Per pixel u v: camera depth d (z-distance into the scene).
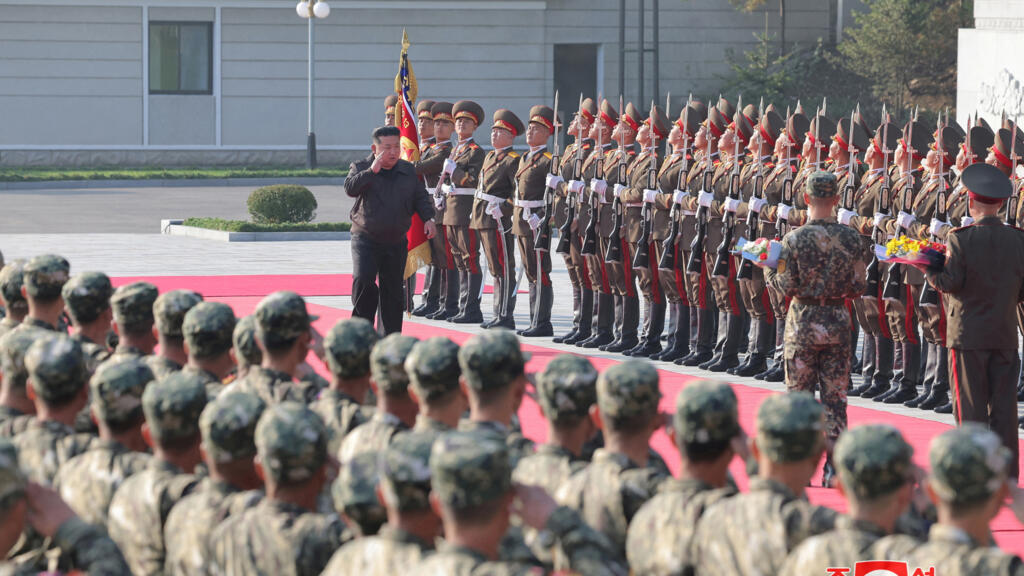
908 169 18.94
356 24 73.69
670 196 21.58
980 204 14.23
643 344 22.73
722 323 21.34
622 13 73.00
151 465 7.82
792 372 14.20
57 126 70.75
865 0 77.81
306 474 6.93
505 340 8.03
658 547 6.96
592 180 22.88
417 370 8.09
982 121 19.53
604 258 22.92
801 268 13.89
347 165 73.94
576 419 7.86
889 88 75.75
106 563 6.40
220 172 66.38
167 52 72.06
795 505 6.64
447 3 74.31
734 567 6.68
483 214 25.05
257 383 9.67
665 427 7.83
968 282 14.16
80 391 8.35
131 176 63.41
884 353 19.53
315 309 27.06
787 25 79.69
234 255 37.25
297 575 6.74
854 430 6.46
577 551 6.50
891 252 14.41
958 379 14.41
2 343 8.83
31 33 70.00
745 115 21.86
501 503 5.83
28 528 7.57
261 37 72.75
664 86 78.25
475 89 75.31
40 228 44.06
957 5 75.44
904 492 6.41
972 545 6.06
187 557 7.08
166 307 10.50
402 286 21.09
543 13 75.62
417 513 6.07
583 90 78.56
